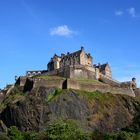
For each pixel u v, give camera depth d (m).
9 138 183.75
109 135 181.62
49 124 184.38
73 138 164.88
